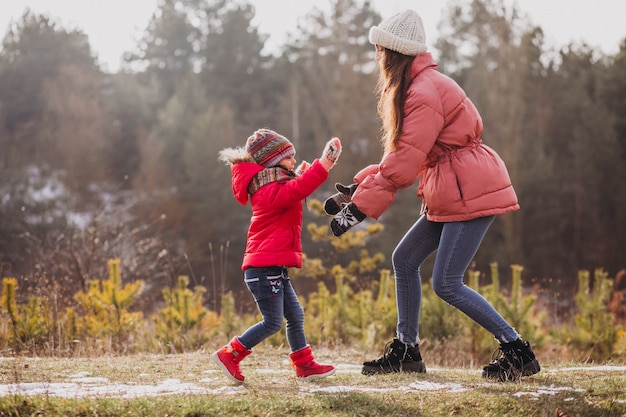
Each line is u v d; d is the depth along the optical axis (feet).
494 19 116.47
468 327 27.50
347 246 43.04
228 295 28.76
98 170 130.93
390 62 14.30
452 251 14.33
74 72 157.99
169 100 158.20
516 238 106.01
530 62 123.85
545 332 29.99
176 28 184.34
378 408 12.07
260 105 164.04
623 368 17.12
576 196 116.47
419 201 112.47
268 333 14.39
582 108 123.24
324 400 12.37
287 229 14.32
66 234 57.41
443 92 13.98
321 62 148.56
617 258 113.60
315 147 139.23
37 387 13.83
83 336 25.11
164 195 121.49
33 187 113.29
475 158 14.17
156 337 25.59
